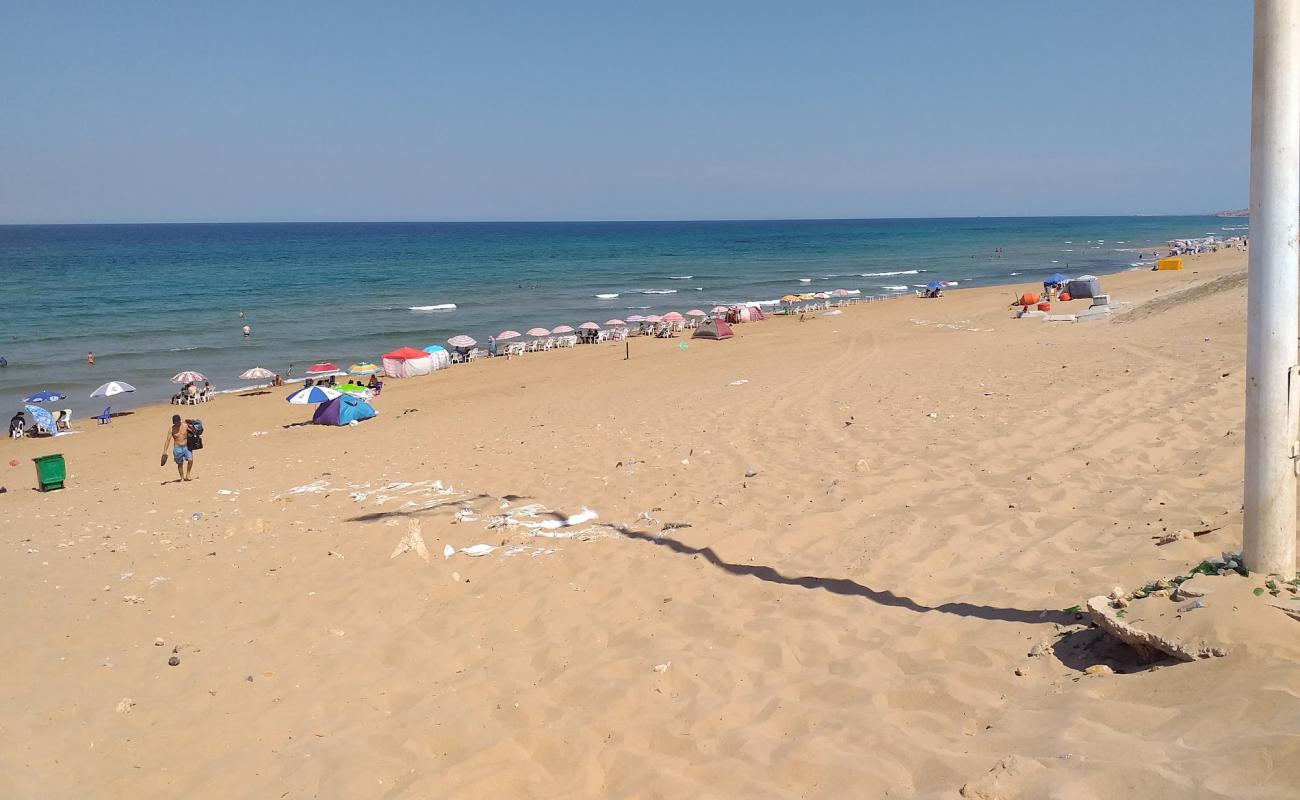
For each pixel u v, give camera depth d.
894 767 4.00
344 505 11.11
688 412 15.59
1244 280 25.70
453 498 10.73
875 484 8.91
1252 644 3.97
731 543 7.73
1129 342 18.17
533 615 6.73
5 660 6.71
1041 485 8.16
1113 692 4.14
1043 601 5.55
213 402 32.56
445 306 63.03
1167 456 8.62
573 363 37.22
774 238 182.75
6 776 4.93
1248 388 4.60
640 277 87.12
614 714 5.01
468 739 4.96
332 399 25.61
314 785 4.62
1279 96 4.33
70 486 18.23
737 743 4.49
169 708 5.68
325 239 188.12
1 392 35.50
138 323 54.53
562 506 9.75
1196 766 3.32
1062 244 130.62
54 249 146.25
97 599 8.12
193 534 10.45
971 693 4.55
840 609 6.04
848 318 47.06
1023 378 14.48
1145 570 5.59
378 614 7.05
